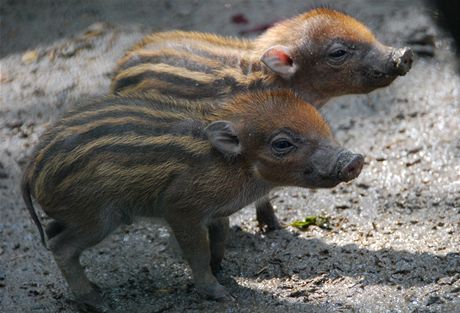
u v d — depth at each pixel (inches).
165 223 621.3
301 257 640.4
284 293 596.4
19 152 814.5
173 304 603.8
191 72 676.7
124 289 630.5
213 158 585.3
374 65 674.8
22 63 937.5
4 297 634.2
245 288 611.8
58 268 667.4
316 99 700.0
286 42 692.1
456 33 891.4
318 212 703.1
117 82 695.7
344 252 637.9
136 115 590.9
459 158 747.4
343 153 566.6
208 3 1013.2
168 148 582.9
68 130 587.8
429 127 792.9
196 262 599.8
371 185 727.7
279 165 584.1
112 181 584.7
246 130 586.2
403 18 940.0
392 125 800.9
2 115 866.1
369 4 975.6
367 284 592.7
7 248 697.6
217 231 621.0
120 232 702.5
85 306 610.5
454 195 700.7
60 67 922.7
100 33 966.4
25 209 741.9
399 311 554.6
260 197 610.2
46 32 983.6
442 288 573.6
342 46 679.7
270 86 687.1
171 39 713.6
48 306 620.1
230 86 676.7
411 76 861.8
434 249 625.6
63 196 587.8
